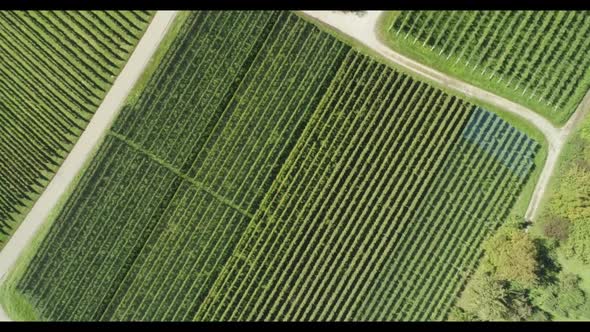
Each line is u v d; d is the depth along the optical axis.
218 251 35.81
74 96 35.88
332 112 34.72
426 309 35.06
